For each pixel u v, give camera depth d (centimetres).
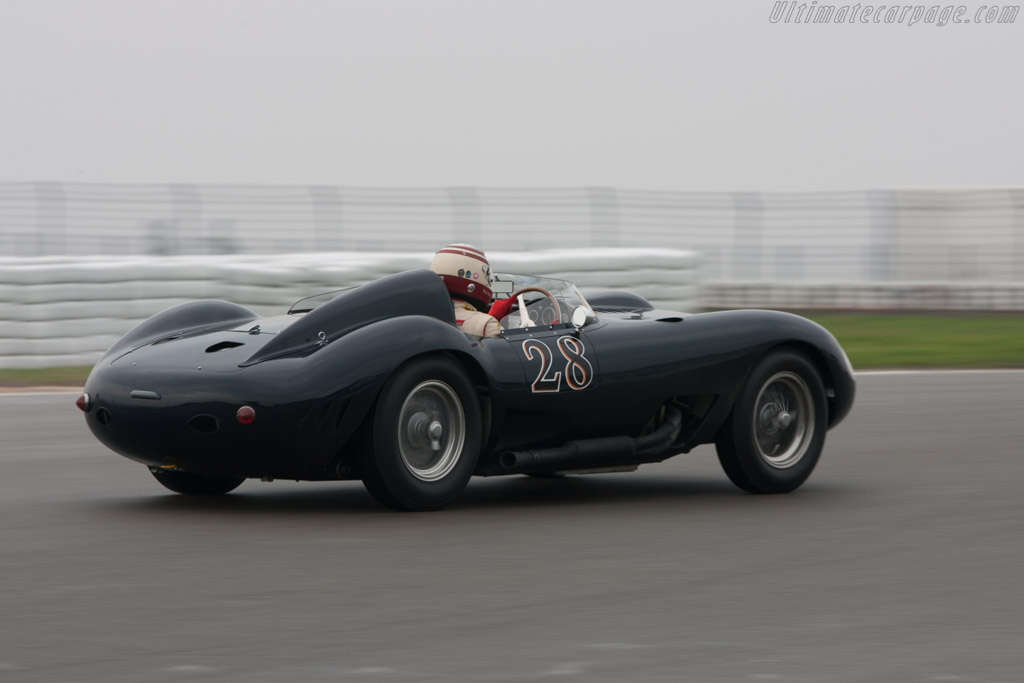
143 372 1553
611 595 1183
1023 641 1045
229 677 918
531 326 1709
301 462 1489
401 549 1373
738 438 1783
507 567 1295
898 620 1106
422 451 1560
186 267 3569
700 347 1766
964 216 7206
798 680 933
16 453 2148
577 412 1683
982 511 1673
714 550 1398
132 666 942
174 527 1496
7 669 933
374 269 3734
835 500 1766
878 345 4853
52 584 1204
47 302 3444
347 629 1051
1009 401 3078
